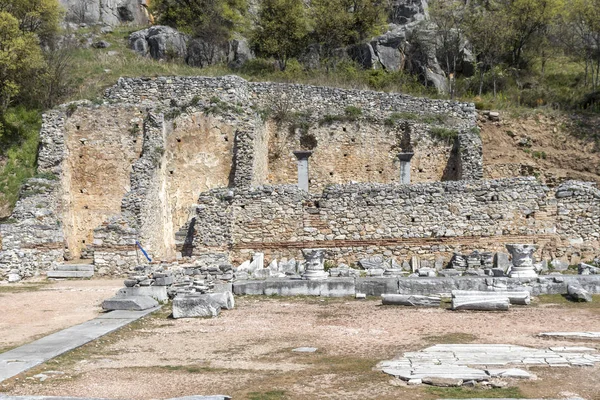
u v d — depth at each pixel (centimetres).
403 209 2444
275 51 4756
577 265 2306
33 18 4353
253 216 2500
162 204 2908
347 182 3344
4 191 3084
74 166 3025
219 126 2998
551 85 4484
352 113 3353
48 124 2983
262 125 3203
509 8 4894
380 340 1248
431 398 857
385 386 922
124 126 3028
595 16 4425
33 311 1673
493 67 4459
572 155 3534
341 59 4712
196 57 4866
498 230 2417
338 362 1077
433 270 2173
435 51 4734
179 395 895
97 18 5838
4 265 2422
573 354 1078
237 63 4822
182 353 1173
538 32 4912
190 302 1554
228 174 2992
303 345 1223
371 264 2386
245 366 1066
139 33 4922
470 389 899
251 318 1527
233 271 1947
